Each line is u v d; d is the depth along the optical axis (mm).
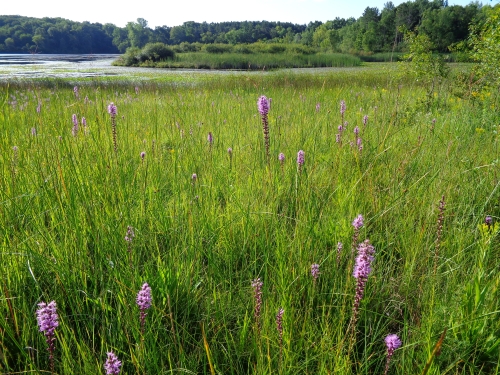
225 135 5949
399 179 3910
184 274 2635
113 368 1521
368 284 2592
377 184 3963
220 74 30250
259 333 2059
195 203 3438
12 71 32875
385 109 6840
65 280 2486
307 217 3219
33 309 2346
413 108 7668
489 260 2822
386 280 2764
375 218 3305
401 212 3459
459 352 2143
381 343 2268
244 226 3207
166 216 3281
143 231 3137
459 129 5848
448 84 8859
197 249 2807
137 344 1987
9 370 1923
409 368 2018
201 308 2537
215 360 2111
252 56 50312
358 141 4391
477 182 3791
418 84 12844
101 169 3812
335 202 3650
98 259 2705
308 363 2092
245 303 2512
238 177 4215
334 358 1979
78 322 2293
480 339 2160
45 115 6609
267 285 2541
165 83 20047
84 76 28016
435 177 3838
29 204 3188
